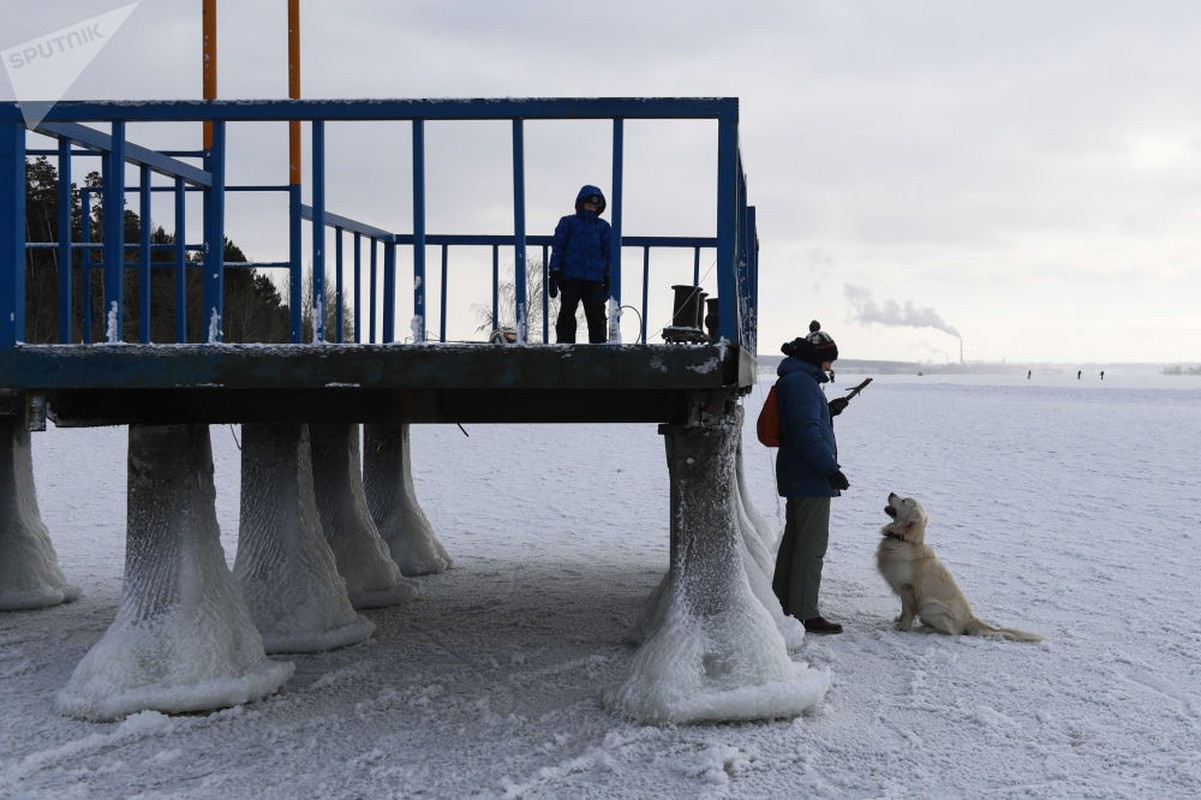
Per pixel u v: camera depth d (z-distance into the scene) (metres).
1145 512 11.09
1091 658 5.41
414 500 8.27
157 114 4.24
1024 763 3.90
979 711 4.51
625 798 3.56
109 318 4.29
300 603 5.62
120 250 4.30
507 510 11.59
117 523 10.23
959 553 8.62
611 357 4.12
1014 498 12.29
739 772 3.78
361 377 4.12
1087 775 3.78
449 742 4.13
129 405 4.63
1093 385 71.06
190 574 4.63
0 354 4.17
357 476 7.03
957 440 21.25
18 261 4.21
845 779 3.73
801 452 5.90
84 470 14.77
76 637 5.84
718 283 4.20
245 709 4.52
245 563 5.72
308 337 11.59
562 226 5.88
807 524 6.00
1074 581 7.46
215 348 4.14
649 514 11.30
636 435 22.84
